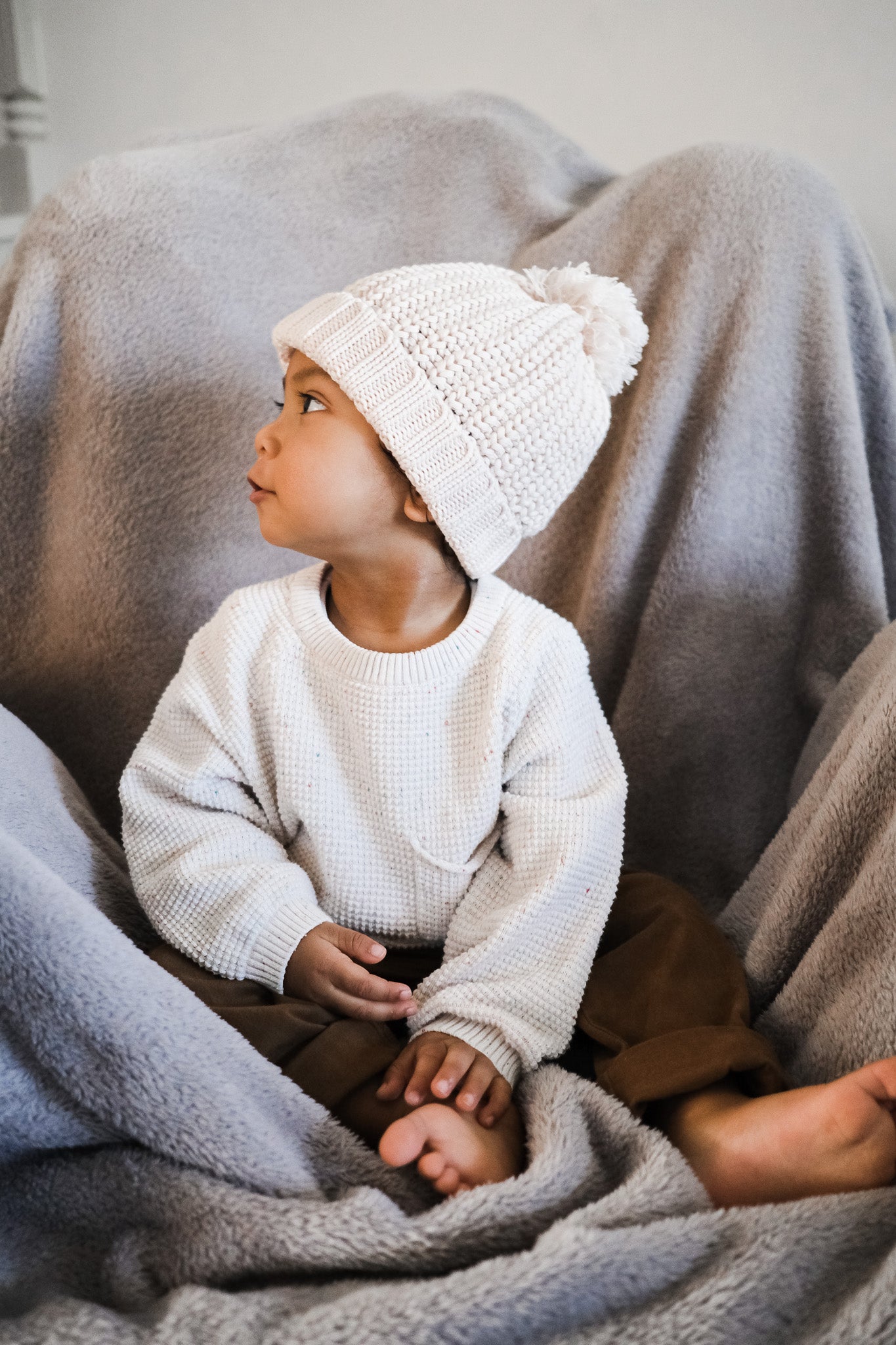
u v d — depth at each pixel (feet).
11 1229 1.94
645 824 3.34
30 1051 1.92
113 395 3.10
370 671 2.54
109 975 1.90
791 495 3.26
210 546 3.19
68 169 6.52
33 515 3.20
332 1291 1.75
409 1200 2.03
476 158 3.38
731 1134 2.04
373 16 5.74
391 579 2.57
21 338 3.07
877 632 3.19
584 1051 2.54
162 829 2.56
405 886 2.64
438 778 2.58
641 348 2.70
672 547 3.21
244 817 2.65
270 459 2.48
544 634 2.64
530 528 2.60
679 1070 2.19
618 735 3.32
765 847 3.36
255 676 2.64
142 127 6.34
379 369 2.36
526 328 2.44
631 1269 1.73
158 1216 1.90
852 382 3.22
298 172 3.31
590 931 2.48
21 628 3.24
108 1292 1.85
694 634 3.23
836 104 5.10
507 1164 2.10
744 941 2.81
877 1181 1.94
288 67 6.01
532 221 3.36
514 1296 1.65
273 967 2.36
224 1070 1.98
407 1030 2.43
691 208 3.22
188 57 6.12
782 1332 1.72
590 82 5.47
